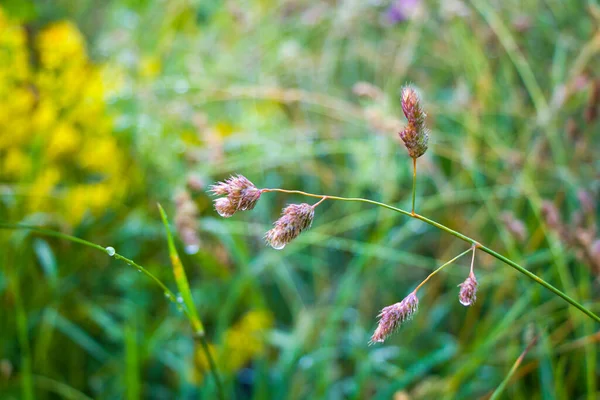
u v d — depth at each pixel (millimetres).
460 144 443
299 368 366
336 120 519
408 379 334
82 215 407
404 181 476
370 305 413
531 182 386
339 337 392
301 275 466
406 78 536
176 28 585
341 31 533
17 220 396
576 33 485
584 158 408
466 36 490
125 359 345
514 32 472
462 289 225
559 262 343
